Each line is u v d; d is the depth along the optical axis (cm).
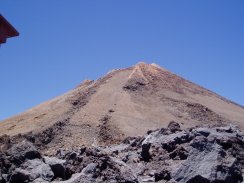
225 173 1992
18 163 2112
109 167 1975
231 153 2228
